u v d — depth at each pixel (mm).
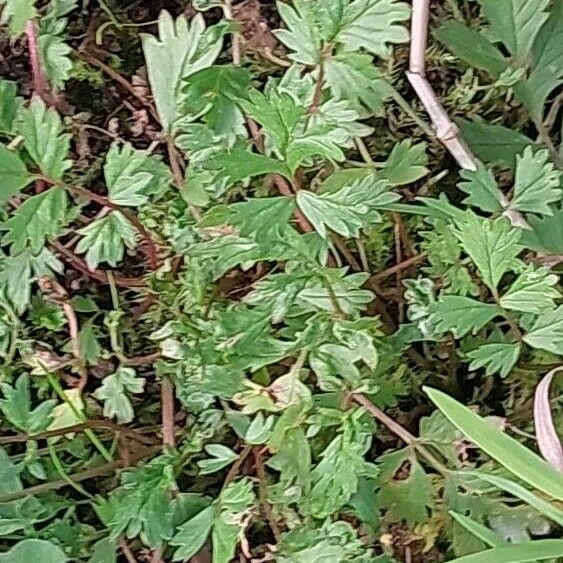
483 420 343
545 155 373
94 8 429
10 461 378
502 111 433
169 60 378
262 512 393
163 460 379
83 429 387
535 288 362
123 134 431
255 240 343
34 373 396
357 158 424
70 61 390
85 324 403
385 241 415
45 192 360
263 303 357
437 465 382
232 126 370
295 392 367
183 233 380
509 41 413
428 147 424
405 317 415
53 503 381
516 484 353
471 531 354
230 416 383
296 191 345
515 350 373
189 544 361
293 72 363
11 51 427
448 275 384
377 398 391
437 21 429
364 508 374
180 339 378
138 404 416
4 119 371
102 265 422
